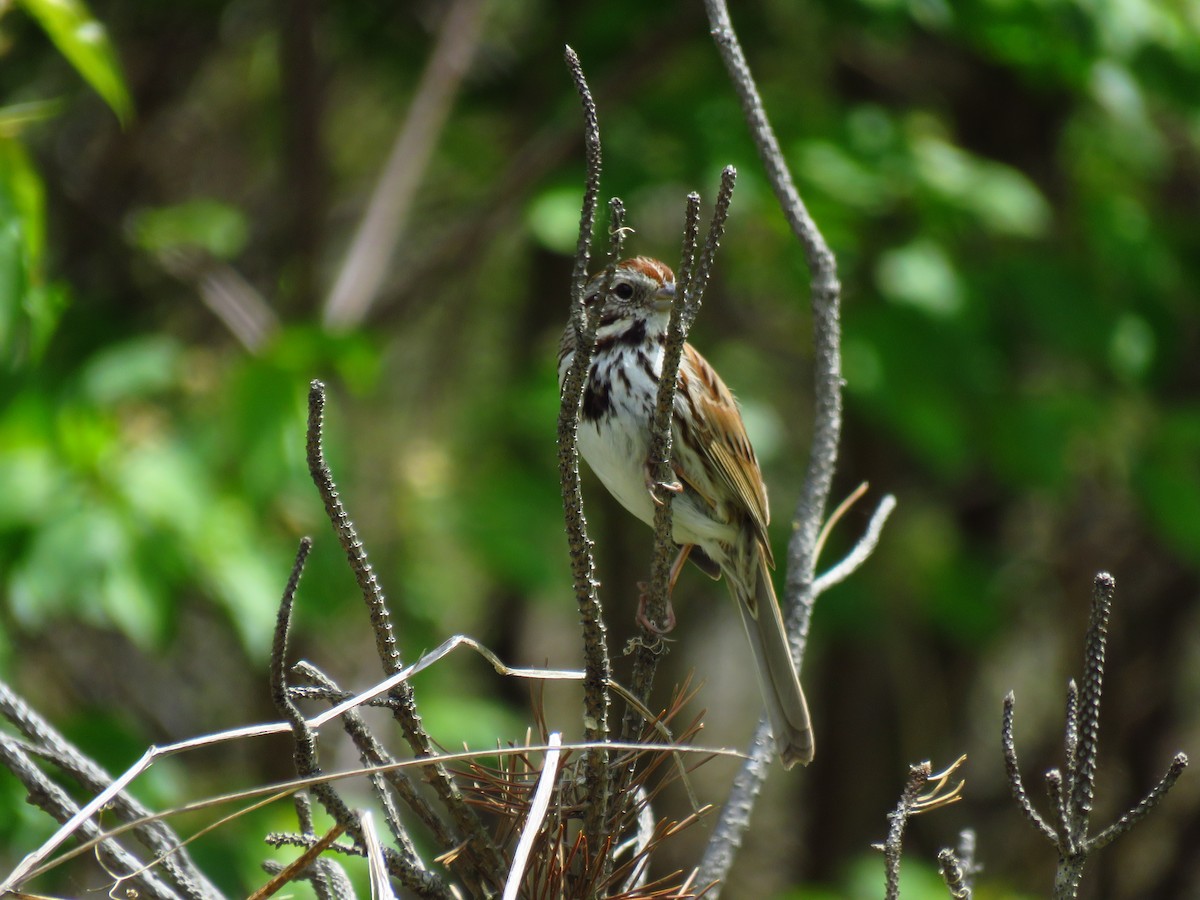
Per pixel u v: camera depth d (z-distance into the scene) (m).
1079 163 14.59
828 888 15.19
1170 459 12.53
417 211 16.44
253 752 13.19
